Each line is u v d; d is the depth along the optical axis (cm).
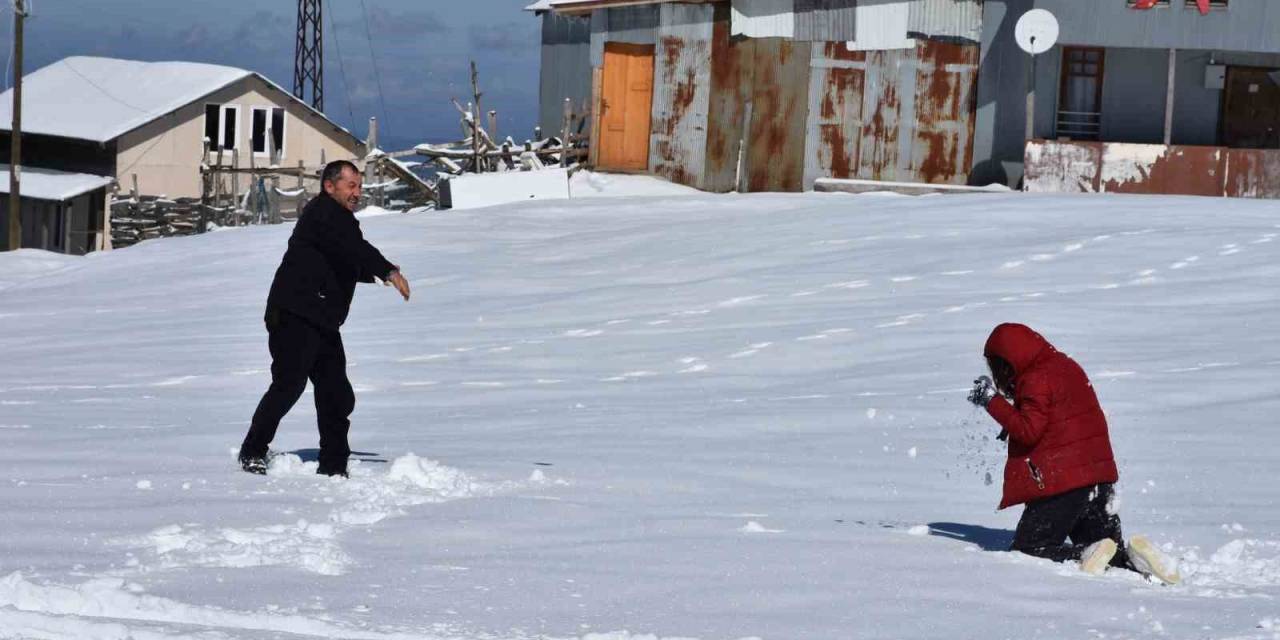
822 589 726
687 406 1496
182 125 7019
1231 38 4019
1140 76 4275
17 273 3491
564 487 1034
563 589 712
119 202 6388
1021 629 654
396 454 1197
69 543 771
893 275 2355
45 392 1681
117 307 2667
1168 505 968
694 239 2938
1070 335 1817
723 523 904
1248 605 705
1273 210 2953
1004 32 4147
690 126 4566
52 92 7562
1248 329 1802
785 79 4375
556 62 5200
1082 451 820
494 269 2786
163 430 1328
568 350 1945
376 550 795
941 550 834
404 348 2009
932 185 4112
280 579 707
